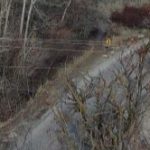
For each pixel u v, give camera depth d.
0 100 35.72
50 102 30.98
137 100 19.33
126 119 18.23
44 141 27.59
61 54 41.50
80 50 42.72
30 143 27.58
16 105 35.00
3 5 40.66
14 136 28.53
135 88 20.14
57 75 37.16
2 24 41.84
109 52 40.91
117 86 20.47
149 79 26.78
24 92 36.88
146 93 21.58
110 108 18.23
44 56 40.75
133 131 17.50
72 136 18.45
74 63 38.94
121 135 17.14
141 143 21.02
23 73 38.38
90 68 37.22
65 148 19.36
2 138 28.41
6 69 38.44
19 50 39.38
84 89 20.50
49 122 29.55
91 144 17.31
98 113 17.97
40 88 34.75
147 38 41.22
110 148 16.91
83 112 18.11
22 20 40.94
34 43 41.53
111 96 18.59
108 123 17.69
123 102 19.27
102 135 17.42
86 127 17.89
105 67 36.88
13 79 37.88
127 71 21.83
